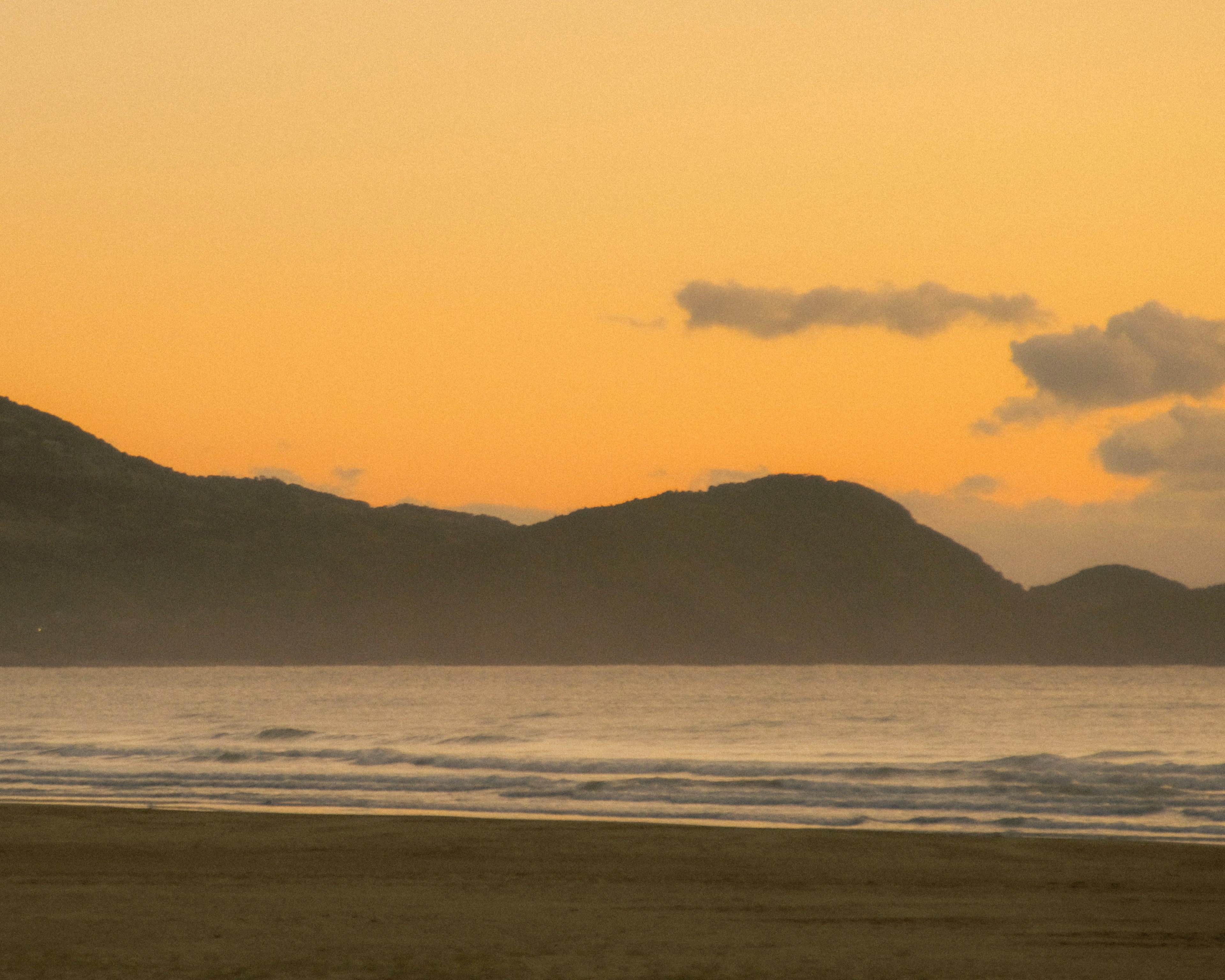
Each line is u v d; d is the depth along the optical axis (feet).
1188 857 153.79
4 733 509.35
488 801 231.50
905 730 556.10
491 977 90.99
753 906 120.98
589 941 103.45
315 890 128.16
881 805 226.17
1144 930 110.42
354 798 235.61
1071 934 108.27
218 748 395.34
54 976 89.76
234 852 155.74
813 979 91.45
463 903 121.19
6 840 165.58
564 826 180.55
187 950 98.58
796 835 170.91
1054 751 406.62
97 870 141.90
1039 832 194.08
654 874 140.26
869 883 135.74
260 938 103.24
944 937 106.93
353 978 90.07
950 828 198.49
